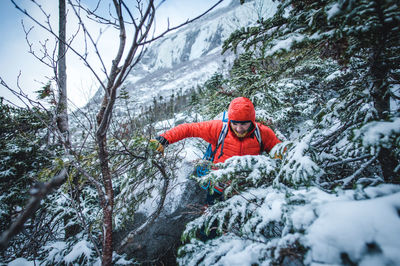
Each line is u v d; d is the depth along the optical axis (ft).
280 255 2.27
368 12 2.30
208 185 5.90
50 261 5.84
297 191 3.49
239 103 5.33
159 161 5.11
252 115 5.39
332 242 1.94
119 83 2.62
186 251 3.75
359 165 4.42
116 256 5.65
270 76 5.12
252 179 3.79
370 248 1.74
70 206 7.73
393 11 2.29
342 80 8.40
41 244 6.69
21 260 5.51
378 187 2.45
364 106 3.93
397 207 1.91
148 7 2.36
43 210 7.40
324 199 2.61
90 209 7.82
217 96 10.31
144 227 5.43
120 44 2.70
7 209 7.98
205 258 3.34
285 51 2.85
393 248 1.65
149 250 6.51
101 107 3.37
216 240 3.82
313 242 2.06
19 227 1.65
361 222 1.89
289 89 10.68
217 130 5.96
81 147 4.21
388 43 2.97
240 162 4.05
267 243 2.83
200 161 5.39
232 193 4.57
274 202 3.31
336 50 3.37
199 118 14.64
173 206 6.84
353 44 3.36
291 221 2.59
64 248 6.25
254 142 5.86
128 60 2.55
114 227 5.93
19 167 8.46
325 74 10.13
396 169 2.97
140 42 2.55
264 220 3.17
